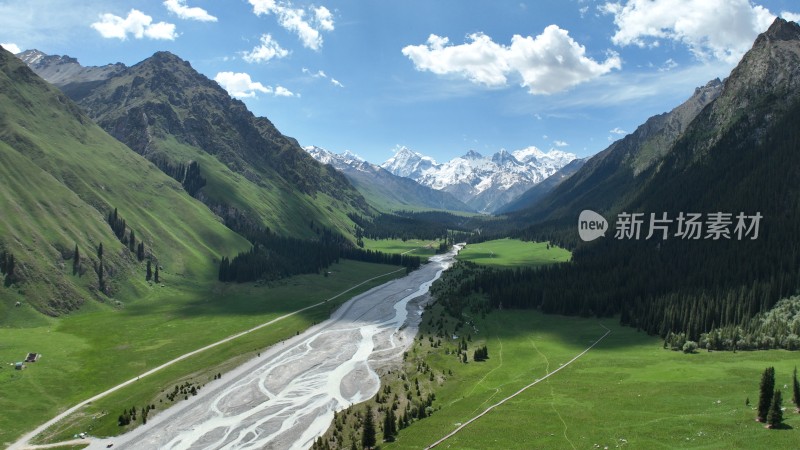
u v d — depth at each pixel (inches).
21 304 6176.2
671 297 5885.8
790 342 4434.1
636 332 5664.4
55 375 4655.5
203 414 4037.9
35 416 3934.5
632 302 6560.0
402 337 6200.8
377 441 3346.5
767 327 4736.7
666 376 4015.8
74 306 6791.3
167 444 3570.4
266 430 3754.9
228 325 6742.1
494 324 6481.3
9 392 4202.8
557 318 6604.3
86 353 5305.1
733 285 6013.8
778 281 5413.4
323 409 4099.4
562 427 3181.6
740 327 4847.4
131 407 4131.4
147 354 5457.7
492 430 3248.0
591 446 2874.0
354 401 4232.3
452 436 3230.8
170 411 4087.1
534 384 4165.8
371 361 5265.8
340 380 4734.3
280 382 4712.1
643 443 2815.0
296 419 3927.2
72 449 3491.6
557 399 3722.9
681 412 3213.6
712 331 4918.8
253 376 4877.0
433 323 6683.1
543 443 2982.3
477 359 5088.6
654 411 3280.0
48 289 6633.9
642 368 4338.1
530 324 6378.0
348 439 3479.3
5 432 3656.5
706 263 6879.9
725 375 3865.7
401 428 3526.1
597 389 3870.6
